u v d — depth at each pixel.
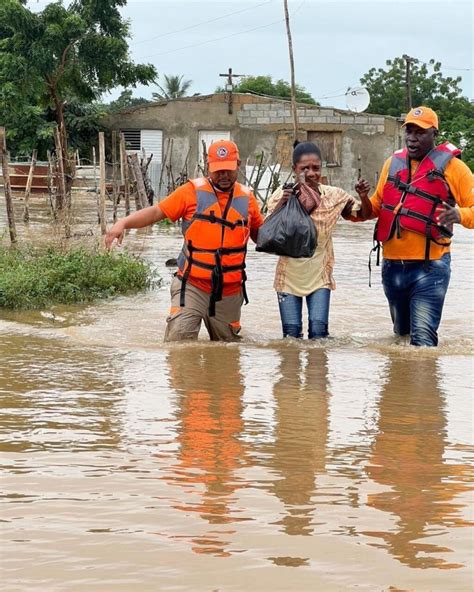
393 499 4.88
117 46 43.03
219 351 9.59
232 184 9.87
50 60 42.09
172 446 5.88
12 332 10.73
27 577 3.78
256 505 4.73
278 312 12.51
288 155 50.84
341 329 11.30
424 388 8.02
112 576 3.80
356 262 19.03
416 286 10.16
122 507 4.66
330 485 5.12
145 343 10.05
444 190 9.94
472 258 20.05
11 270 14.43
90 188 45.09
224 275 9.95
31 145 48.28
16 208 35.91
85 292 14.09
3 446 5.82
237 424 6.52
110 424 6.45
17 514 4.54
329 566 3.94
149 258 19.45
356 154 50.53
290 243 9.87
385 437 6.27
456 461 5.70
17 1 41.94
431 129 9.88
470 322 11.96
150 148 52.03
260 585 3.73
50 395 7.38
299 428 6.45
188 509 4.65
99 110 51.91
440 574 3.86
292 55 36.19
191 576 3.81
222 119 51.44
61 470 5.30
